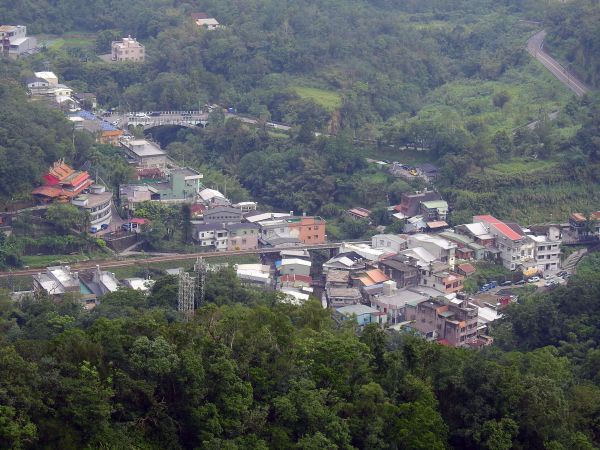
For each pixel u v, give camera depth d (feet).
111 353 310.65
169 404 310.45
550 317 527.81
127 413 302.86
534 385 340.18
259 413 309.83
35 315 510.17
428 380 340.18
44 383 287.48
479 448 331.36
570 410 350.23
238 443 302.86
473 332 554.05
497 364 354.13
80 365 301.43
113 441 288.30
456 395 341.21
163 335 325.01
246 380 321.32
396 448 317.42
